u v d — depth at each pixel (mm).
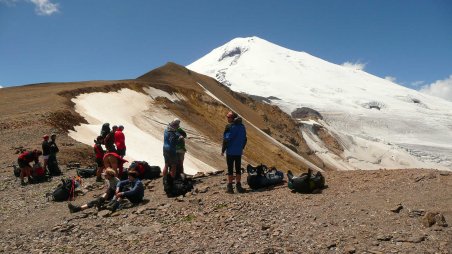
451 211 7457
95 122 43562
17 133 27125
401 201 8266
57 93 50000
